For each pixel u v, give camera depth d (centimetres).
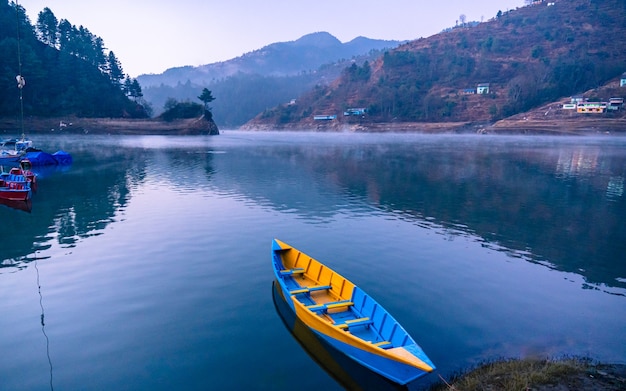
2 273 1814
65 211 3039
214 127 17450
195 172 5284
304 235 2489
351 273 1888
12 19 14325
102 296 1590
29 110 13525
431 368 962
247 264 1956
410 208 3334
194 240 2334
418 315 1485
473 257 2162
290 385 1076
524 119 19550
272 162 6600
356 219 2925
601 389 1000
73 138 12394
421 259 2106
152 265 1930
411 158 7494
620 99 17800
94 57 16812
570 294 1723
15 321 1389
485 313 1518
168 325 1375
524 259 2159
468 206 3453
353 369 1150
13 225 2631
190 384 1073
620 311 1571
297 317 1421
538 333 1380
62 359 1174
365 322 1248
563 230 2750
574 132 17038
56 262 1958
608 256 2239
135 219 2811
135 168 5644
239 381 1090
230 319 1420
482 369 1130
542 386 1011
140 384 1071
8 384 1064
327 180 4700
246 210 3122
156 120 16100
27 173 3897
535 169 5941
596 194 4075
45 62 14738
